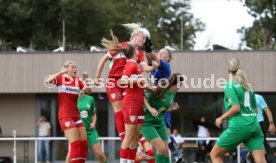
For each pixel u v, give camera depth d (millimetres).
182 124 39750
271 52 38469
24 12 71562
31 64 39750
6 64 39812
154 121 18656
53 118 40844
